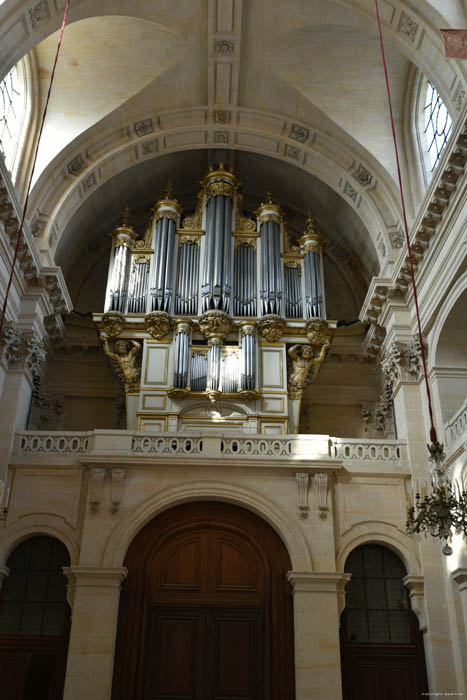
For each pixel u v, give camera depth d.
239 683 12.97
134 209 21.80
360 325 20.11
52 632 13.36
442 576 13.55
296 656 12.55
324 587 13.11
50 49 16.48
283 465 14.02
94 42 16.41
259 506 13.84
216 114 18.25
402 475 14.48
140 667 12.87
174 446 14.44
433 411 14.68
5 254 14.55
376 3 13.86
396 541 13.93
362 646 13.46
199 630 13.42
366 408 19.36
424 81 16.77
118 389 19.20
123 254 18.44
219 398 16.62
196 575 13.87
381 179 17.25
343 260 21.83
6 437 14.40
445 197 13.45
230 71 16.92
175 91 17.58
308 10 15.42
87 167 17.69
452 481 13.54
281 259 18.77
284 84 17.16
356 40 16.19
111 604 12.85
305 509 13.84
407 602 13.90
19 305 15.89
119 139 17.97
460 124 12.17
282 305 17.98
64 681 12.72
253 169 21.22
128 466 14.02
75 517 13.77
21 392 15.13
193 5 15.26
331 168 18.28
